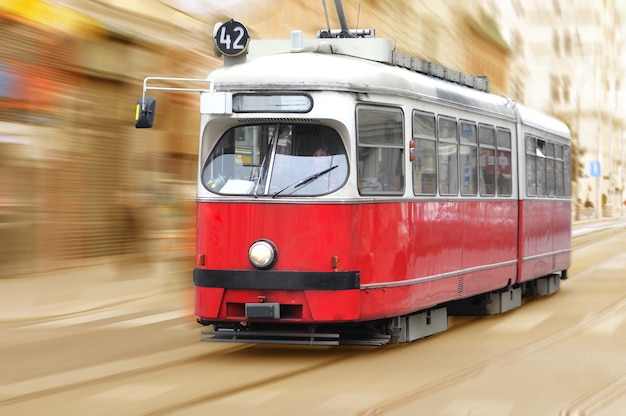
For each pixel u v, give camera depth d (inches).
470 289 525.3
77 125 758.5
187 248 824.3
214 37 436.1
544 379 367.9
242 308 410.6
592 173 3021.7
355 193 412.5
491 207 560.4
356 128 416.2
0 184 690.8
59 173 741.3
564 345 456.8
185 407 314.2
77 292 644.1
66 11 744.3
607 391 345.1
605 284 784.3
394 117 442.3
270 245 405.7
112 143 797.2
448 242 495.5
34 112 714.2
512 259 597.6
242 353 431.8
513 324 539.8
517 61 3026.6
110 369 389.4
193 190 883.4
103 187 788.0
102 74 781.9
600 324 534.9
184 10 893.8
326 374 377.1
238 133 420.8
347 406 315.9
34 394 338.0
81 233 765.9
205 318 414.9
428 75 510.6
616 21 4411.9
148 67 837.2
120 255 804.0
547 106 3503.9
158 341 465.7
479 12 1990.7
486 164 557.0
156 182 842.8
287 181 410.9
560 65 3622.0
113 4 797.2
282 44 461.4
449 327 530.0
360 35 493.4
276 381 361.1
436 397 332.5
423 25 1565.0
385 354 429.1
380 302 426.9
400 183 445.7
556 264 705.0
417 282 457.1
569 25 3774.6
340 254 407.2
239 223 410.0
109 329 504.4
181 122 875.4
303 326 427.8
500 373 380.5
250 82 413.1
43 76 722.2
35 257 724.0
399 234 441.4
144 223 824.9
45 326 514.0
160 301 618.2
